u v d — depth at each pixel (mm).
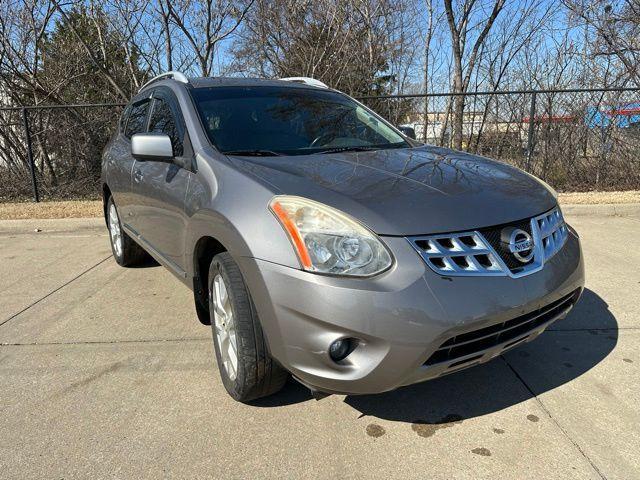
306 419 2527
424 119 8672
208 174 2764
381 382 2057
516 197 2486
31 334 3559
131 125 4605
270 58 11148
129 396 2754
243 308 2354
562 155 8461
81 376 2973
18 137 8797
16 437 2418
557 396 2686
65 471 2189
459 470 2164
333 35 10570
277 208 2225
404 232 2096
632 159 8430
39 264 5309
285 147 3125
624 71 9500
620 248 5402
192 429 2459
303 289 2064
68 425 2506
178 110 3436
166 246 3467
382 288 2010
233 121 3250
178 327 3631
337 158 2867
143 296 4270
